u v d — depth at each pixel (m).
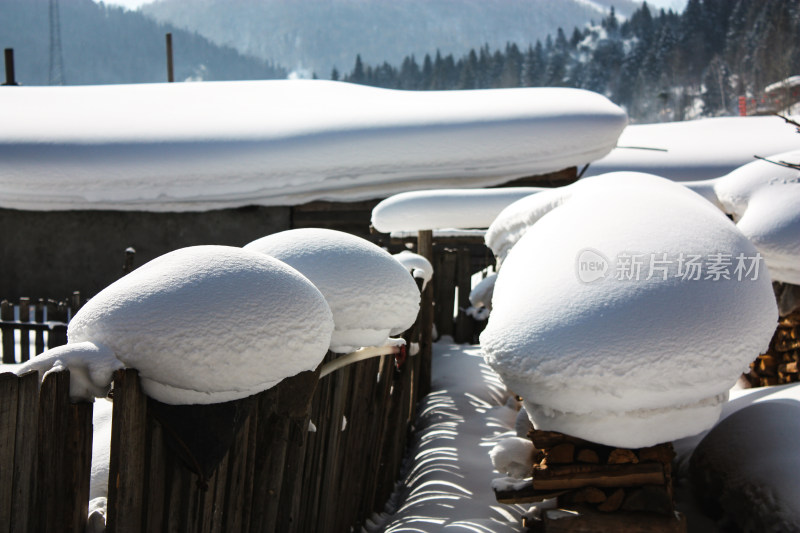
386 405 4.25
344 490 3.55
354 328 2.99
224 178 11.62
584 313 2.58
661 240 2.76
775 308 2.81
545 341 2.59
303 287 2.30
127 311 2.03
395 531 3.54
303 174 11.47
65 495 1.88
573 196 3.44
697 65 101.69
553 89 12.97
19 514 1.76
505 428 5.30
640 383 2.47
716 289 2.63
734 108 52.00
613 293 2.61
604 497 2.83
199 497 2.21
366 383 3.76
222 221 12.07
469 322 8.16
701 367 2.48
